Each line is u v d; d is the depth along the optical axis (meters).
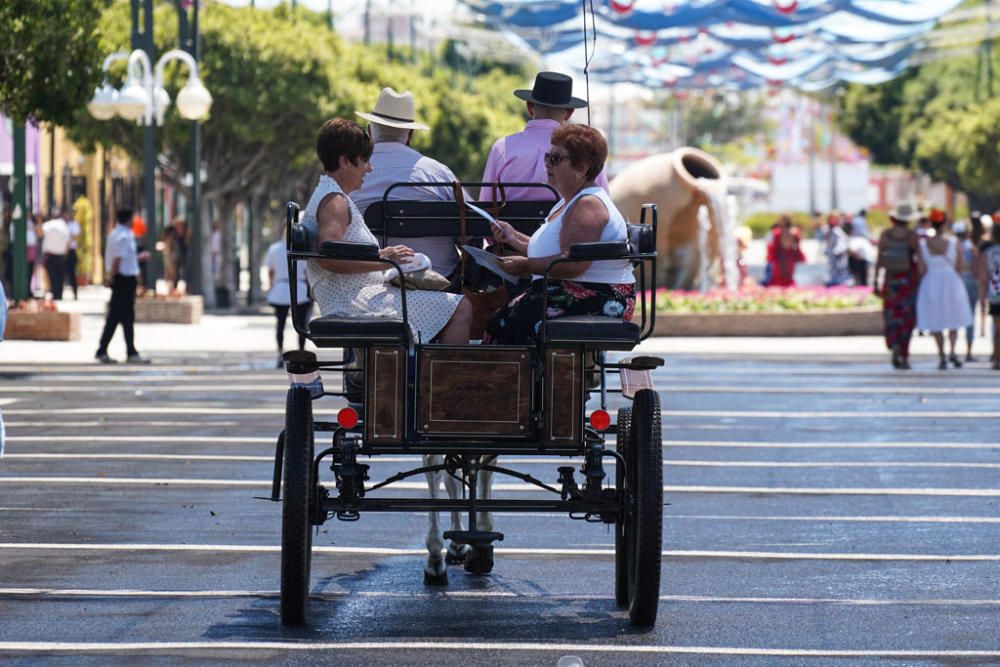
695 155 50.91
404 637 10.34
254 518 14.96
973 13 63.38
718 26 63.88
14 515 15.00
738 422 23.64
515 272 10.89
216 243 68.56
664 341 42.34
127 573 12.34
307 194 82.38
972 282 40.00
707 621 10.91
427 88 86.00
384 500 10.57
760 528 14.73
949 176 118.56
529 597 11.70
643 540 10.48
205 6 62.53
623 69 80.00
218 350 36.78
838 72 80.31
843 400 26.92
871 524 14.95
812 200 170.50
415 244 11.92
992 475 18.23
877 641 10.35
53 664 9.53
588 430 10.64
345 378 11.06
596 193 10.95
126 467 18.28
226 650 9.91
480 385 10.37
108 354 34.97
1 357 33.91
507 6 57.56
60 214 62.31
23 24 31.62
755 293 46.44
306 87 61.12
